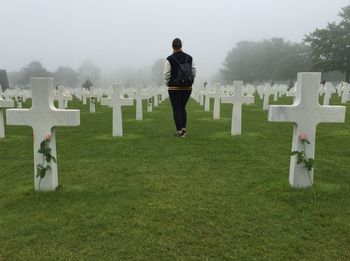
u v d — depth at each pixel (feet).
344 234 12.64
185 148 25.76
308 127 16.03
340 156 23.22
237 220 13.71
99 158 23.30
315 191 15.97
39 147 16.25
